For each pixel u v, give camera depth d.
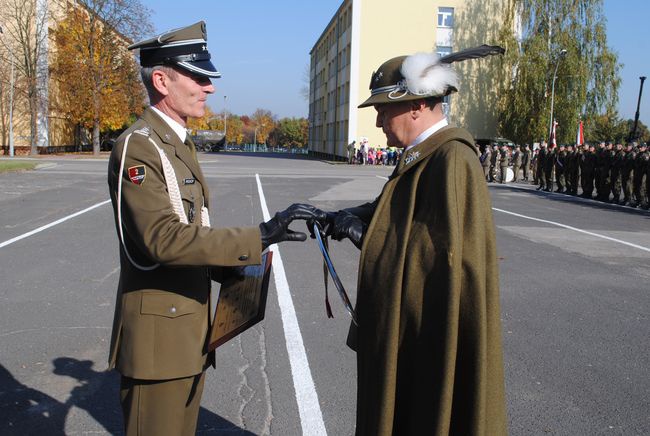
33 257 7.53
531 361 4.38
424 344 1.79
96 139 40.62
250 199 14.62
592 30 34.16
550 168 21.00
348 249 8.49
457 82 2.05
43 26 38.62
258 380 3.92
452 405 1.83
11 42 38.31
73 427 3.27
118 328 2.12
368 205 2.45
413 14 40.31
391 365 1.83
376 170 31.36
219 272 2.35
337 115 50.06
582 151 19.16
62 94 41.12
